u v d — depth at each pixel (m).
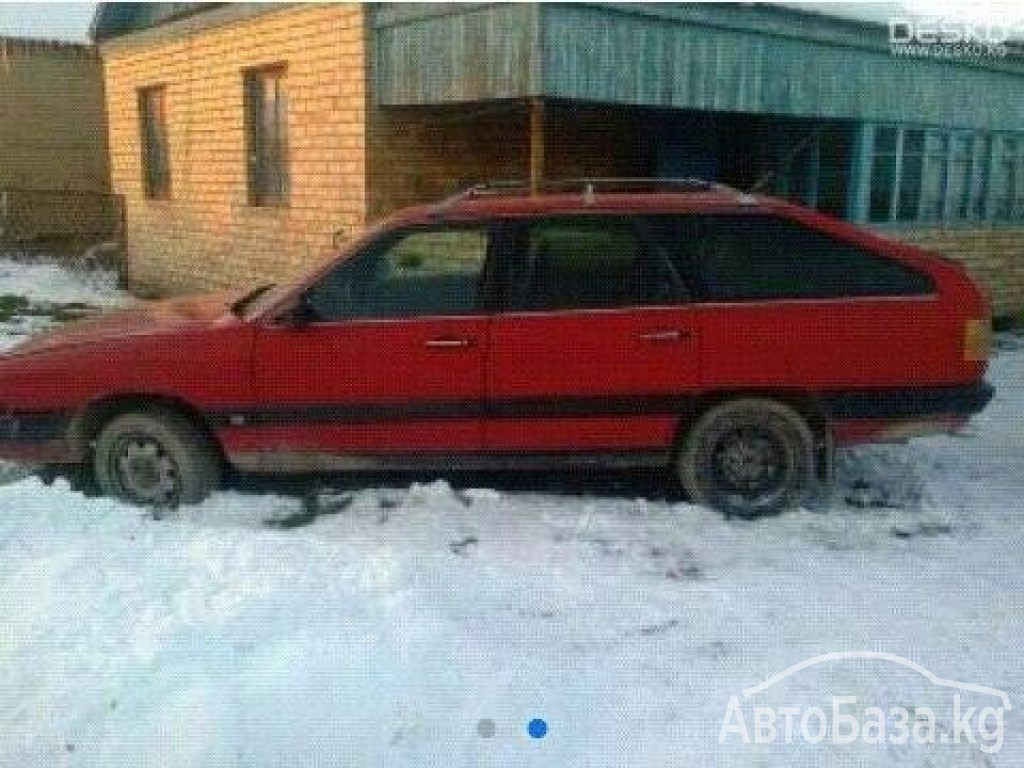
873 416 5.07
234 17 10.98
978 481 5.81
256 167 11.24
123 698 3.33
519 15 7.19
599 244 5.09
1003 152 11.91
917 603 4.12
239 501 5.36
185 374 5.13
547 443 5.17
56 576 4.20
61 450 5.31
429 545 4.75
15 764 3.16
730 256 5.07
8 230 18.36
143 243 14.03
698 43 7.98
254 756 3.11
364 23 8.91
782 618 3.97
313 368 5.12
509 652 3.62
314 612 3.81
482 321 5.07
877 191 10.52
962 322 5.01
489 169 10.01
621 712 3.30
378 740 3.15
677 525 5.01
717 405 5.14
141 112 13.62
